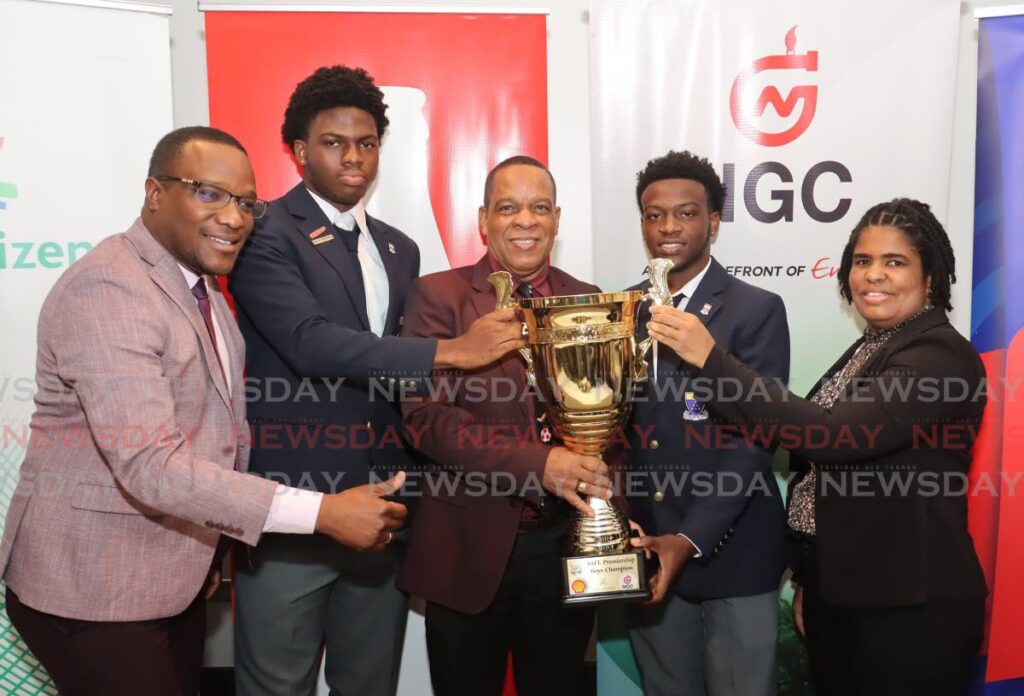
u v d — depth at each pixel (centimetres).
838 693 183
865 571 168
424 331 184
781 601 252
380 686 213
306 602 201
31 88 208
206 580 175
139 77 217
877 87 231
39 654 150
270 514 144
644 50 233
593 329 161
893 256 173
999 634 245
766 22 231
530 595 180
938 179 232
